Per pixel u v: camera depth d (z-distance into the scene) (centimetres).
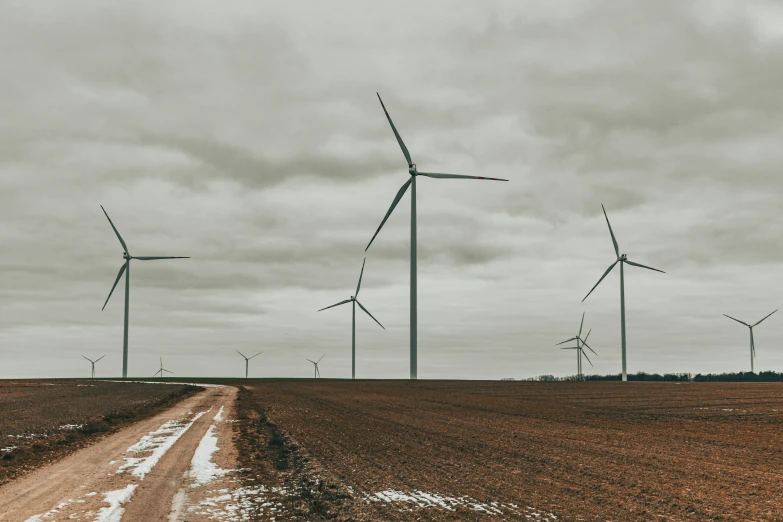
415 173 9031
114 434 3369
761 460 2322
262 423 3875
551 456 2419
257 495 1741
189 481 1948
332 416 4362
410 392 8288
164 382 14925
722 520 1448
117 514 1534
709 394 7419
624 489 1786
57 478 2019
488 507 1579
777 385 10419
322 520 1473
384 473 2053
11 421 4091
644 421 3997
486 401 6206
